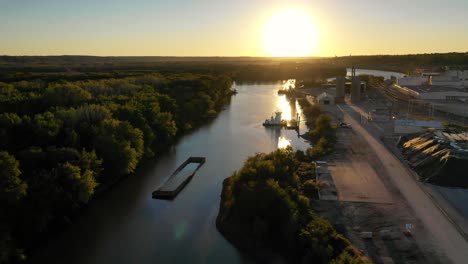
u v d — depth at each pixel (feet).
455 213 262.88
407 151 399.85
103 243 250.16
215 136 517.14
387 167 357.20
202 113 624.59
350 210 266.57
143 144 391.04
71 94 497.87
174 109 547.49
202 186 337.52
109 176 333.42
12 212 229.86
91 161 299.17
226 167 386.73
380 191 299.99
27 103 456.04
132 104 455.63
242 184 273.13
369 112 638.53
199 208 296.30
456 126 481.46
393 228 241.55
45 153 282.15
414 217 256.32
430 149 366.63
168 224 273.13
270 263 221.05
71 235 259.60
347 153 402.93
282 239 231.91
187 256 234.99
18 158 279.49
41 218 241.76
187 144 474.49
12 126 322.14
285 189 266.77
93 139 337.93
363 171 345.92
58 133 329.72
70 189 264.93
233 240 246.06
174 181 341.21
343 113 640.58
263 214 248.52
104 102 473.67
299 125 589.32
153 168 383.86
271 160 313.32
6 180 230.89
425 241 226.58
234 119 636.89
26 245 237.45
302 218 237.25
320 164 364.79
